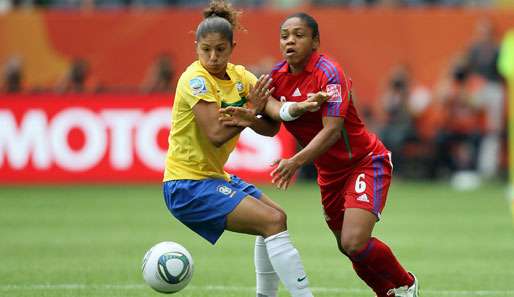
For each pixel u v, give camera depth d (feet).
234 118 81.35
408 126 236.84
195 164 83.61
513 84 219.82
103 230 160.76
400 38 240.53
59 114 225.35
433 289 106.22
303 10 242.78
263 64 240.73
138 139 224.33
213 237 84.02
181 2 266.77
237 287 107.14
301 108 81.97
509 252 136.67
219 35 81.51
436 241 147.84
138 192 220.43
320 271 119.44
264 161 220.84
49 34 246.06
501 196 214.07
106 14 245.65
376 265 87.25
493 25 238.68
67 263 125.70
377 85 240.94
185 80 82.48
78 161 225.15
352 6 261.65
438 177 242.37
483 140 236.84
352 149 87.76
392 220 174.70
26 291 103.55
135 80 245.45
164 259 85.87
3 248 140.05
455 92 237.45
